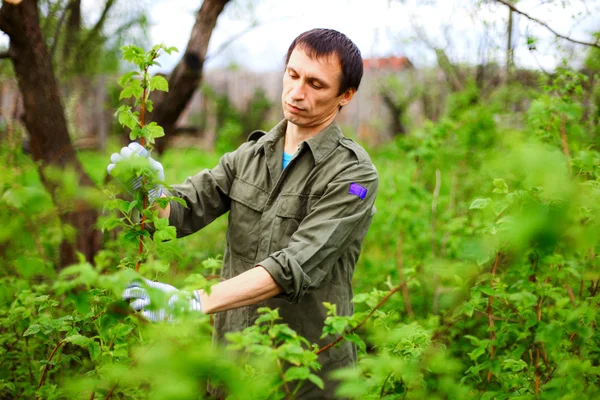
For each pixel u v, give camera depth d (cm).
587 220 157
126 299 159
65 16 366
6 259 173
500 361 195
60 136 328
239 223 217
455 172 433
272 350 131
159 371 123
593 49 282
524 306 191
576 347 185
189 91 345
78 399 183
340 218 196
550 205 129
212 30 341
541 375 197
